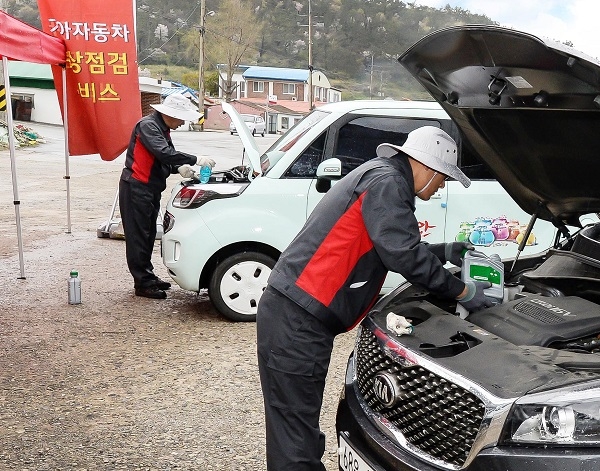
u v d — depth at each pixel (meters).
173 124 7.27
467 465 2.54
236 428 4.50
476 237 6.49
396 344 2.92
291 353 3.29
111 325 6.58
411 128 6.50
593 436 2.40
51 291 7.82
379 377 2.95
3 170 21.36
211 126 61.25
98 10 9.67
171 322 6.69
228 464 4.05
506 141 3.62
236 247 6.56
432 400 2.73
